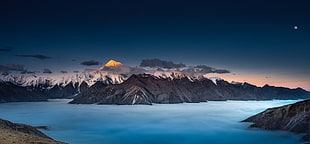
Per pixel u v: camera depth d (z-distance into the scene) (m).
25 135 91.31
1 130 92.56
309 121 167.75
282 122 187.12
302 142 148.50
